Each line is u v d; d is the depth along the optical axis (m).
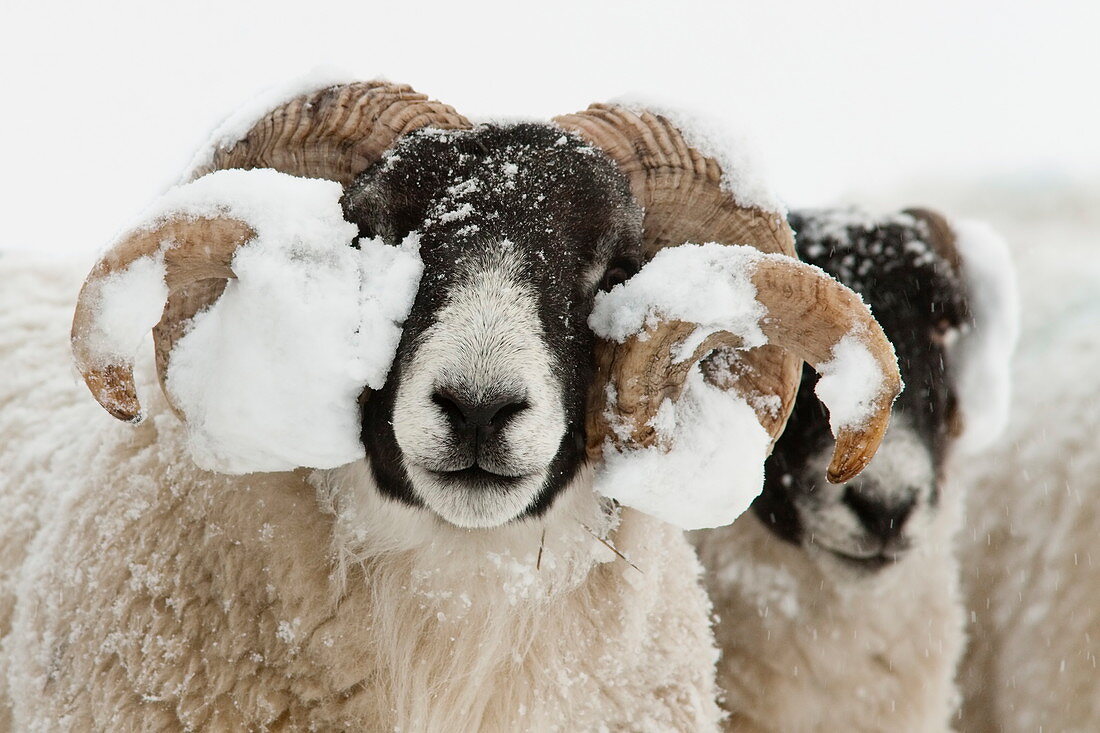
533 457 4.50
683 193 5.36
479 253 4.61
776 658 8.03
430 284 4.59
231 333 4.40
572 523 5.15
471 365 4.36
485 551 4.98
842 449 4.41
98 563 5.22
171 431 5.36
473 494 4.60
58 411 6.40
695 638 5.95
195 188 4.31
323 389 4.34
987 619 10.28
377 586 5.02
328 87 5.16
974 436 8.54
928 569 8.39
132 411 4.19
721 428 4.83
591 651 5.34
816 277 4.41
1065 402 10.67
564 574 5.16
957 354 8.35
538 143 4.94
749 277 4.46
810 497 7.96
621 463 4.77
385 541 4.98
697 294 4.49
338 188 4.62
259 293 4.32
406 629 5.01
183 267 4.29
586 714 5.30
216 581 5.03
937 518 8.45
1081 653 9.50
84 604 5.18
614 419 4.77
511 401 4.38
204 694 4.91
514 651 5.07
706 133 5.37
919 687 8.27
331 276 4.43
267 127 5.08
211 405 4.46
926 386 8.02
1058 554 9.92
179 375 4.75
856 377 4.36
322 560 5.02
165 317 4.77
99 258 4.14
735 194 5.35
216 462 4.62
